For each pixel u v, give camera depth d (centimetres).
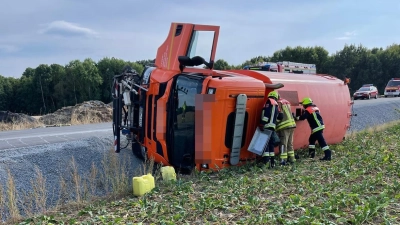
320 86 1079
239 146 803
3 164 836
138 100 947
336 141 1173
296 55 6184
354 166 791
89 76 6259
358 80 5994
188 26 848
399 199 535
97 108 2506
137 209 568
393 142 1125
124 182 754
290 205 515
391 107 2617
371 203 486
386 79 5916
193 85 796
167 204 580
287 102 884
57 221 544
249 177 734
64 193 744
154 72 898
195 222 487
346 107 1188
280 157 873
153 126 873
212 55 807
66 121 2292
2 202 659
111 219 522
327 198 561
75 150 993
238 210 525
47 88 6494
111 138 1154
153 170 895
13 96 6712
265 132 814
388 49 6141
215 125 767
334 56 6212
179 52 855
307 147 1053
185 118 810
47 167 879
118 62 6656
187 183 687
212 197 588
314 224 430
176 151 830
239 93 784
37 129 1659
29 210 645
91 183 797
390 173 703
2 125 1872
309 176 699
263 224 460
